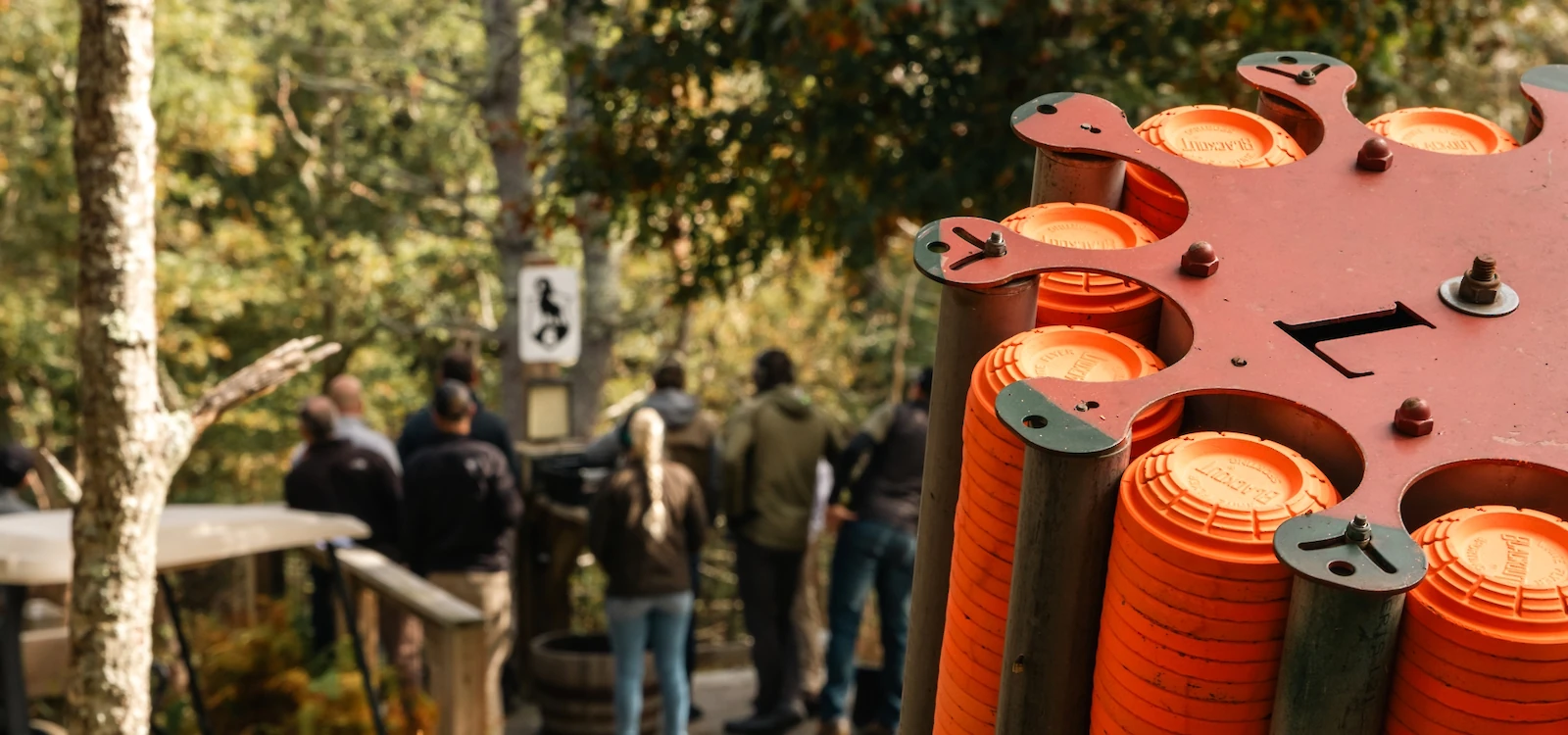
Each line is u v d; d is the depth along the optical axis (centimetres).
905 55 639
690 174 746
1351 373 141
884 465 538
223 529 426
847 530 540
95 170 256
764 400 559
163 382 1631
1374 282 151
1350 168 167
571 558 658
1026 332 155
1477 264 147
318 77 1819
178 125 1427
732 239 763
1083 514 135
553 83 1642
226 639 523
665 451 589
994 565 149
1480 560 122
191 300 1584
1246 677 126
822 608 858
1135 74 634
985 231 157
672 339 1788
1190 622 126
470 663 486
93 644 263
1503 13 800
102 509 262
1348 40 648
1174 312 154
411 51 1775
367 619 564
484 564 577
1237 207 160
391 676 510
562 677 573
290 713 496
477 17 1645
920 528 166
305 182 1827
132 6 255
